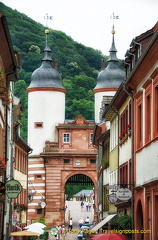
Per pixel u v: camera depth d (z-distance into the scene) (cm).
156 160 2756
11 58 3416
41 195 8750
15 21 13600
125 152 3878
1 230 3656
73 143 9144
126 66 3928
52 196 9025
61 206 9012
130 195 3319
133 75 3309
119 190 3322
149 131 3053
